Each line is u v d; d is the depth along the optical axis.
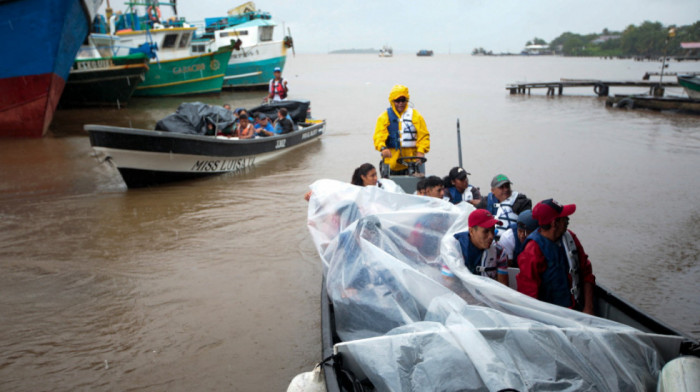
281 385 4.26
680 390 2.71
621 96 25.83
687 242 7.37
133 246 7.28
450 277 3.71
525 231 4.21
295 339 4.96
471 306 3.25
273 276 6.36
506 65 104.62
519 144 15.23
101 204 9.35
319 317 5.37
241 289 6.00
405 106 7.18
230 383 4.28
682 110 23.42
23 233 7.78
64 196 9.88
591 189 10.23
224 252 7.09
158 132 9.98
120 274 6.35
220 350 4.76
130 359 4.60
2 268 6.48
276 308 5.56
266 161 13.23
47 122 17.30
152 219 8.48
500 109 24.80
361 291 3.70
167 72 30.75
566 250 3.73
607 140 15.94
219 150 11.25
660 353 3.19
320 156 13.84
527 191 10.08
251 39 34.84
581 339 3.04
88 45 25.11
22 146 15.29
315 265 6.69
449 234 4.04
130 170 10.16
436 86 40.91
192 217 8.61
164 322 5.25
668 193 9.92
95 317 5.32
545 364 2.86
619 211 8.81
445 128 18.42
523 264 3.69
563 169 11.95
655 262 6.69
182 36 30.75
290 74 60.28
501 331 2.98
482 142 15.55
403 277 3.60
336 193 4.82
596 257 6.86
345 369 3.16
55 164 12.75
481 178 11.13
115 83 25.30
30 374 4.36
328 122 20.22
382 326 3.50
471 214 3.79
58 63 16.30
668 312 5.41
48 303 5.61
